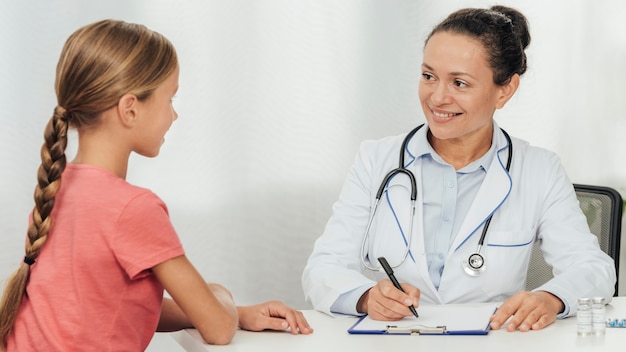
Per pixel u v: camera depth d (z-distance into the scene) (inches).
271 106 113.4
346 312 66.0
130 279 52.1
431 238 73.7
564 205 74.1
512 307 61.3
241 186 112.7
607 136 123.6
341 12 114.7
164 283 53.3
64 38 106.5
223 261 112.6
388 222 73.9
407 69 117.1
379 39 116.0
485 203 72.4
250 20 112.0
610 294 68.4
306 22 113.9
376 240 74.2
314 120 114.7
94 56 52.1
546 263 80.4
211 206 111.8
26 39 105.3
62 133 52.1
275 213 114.0
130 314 52.3
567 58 122.3
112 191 52.1
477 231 72.3
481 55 68.4
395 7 116.3
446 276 72.1
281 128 113.8
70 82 52.4
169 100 55.3
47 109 106.3
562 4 122.1
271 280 114.5
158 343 104.3
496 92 71.3
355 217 76.0
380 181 76.2
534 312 60.6
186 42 110.1
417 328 59.5
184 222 111.1
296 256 115.0
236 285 113.3
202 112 111.0
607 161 123.7
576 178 123.5
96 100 52.1
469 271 71.2
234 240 112.8
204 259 111.9
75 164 53.5
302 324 61.0
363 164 77.7
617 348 54.5
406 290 63.6
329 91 115.0
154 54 53.7
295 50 113.7
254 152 113.0
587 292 65.5
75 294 50.8
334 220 76.6
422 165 75.4
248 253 113.3
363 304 65.6
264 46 112.7
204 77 111.0
